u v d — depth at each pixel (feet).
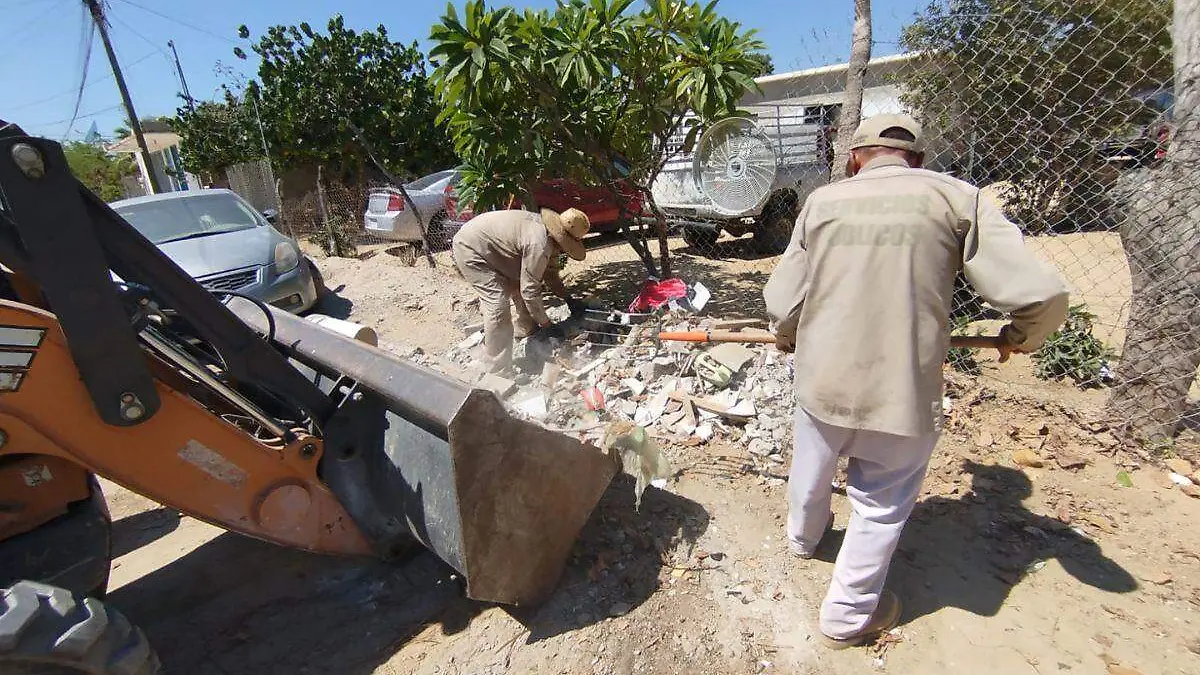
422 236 29.68
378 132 46.68
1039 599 7.64
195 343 9.39
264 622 8.07
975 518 9.12
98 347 5.54
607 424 11.48
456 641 7.59
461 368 16.28
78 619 5.06
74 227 5.18
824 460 7.23
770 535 9.01
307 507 7.62
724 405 11.90
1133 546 8.32
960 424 11.21
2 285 6.78
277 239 22.22
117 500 11.51
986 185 14.57
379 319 21.61
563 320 17.70
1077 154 13.80
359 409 8.18
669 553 8.70
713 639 7.41
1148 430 10.16
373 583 8.63
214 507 6.89
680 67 16.42
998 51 13.01
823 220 6.41
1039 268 5.57
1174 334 9.68
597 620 7.68
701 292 17.17
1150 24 11.66
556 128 17.02
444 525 7.18
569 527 7.84
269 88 45.78
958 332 13.09
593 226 29.89
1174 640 6.93
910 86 15.75
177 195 23.73
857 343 6.19
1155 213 9.62
